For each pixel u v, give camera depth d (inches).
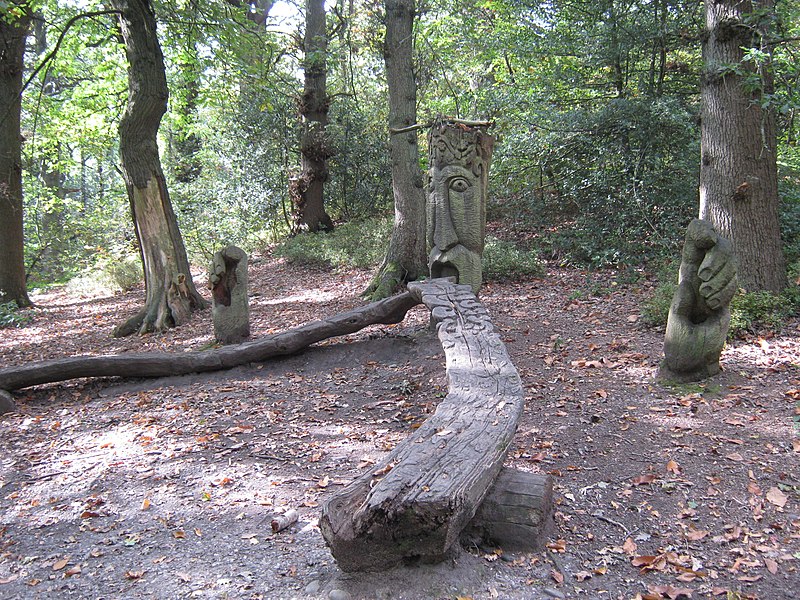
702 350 207.3
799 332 247.8
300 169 634.2
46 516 159.0
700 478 155.3
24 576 131.9
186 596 120.0
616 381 221.0
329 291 435.8
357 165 626.5
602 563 124.9
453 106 594.9
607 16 417.1
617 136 392.8
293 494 160.4
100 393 264.8
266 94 527.5
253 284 493.0
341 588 114.6
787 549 127.0
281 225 645.9
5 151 469.7
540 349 263.4
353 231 550.0
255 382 259.1
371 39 539.8
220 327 309.3
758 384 205.2
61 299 547.5
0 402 245.9
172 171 720.3
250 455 187.3
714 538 132.2
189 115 668.1
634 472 160.7
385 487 110.3
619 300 326.6
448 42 554.6
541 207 452.8
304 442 194.7
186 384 264.7
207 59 480.4
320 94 599.2
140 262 589.9
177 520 151.7
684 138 377.4
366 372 258.8
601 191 405.1
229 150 625.3
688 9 398.3
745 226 278.4
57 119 636.1
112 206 726.5
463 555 122.6
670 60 453.7
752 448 167.2
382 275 392.8
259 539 139.3
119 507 161.0
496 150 441.1
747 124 276.1
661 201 382.6
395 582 114.3
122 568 132.2
